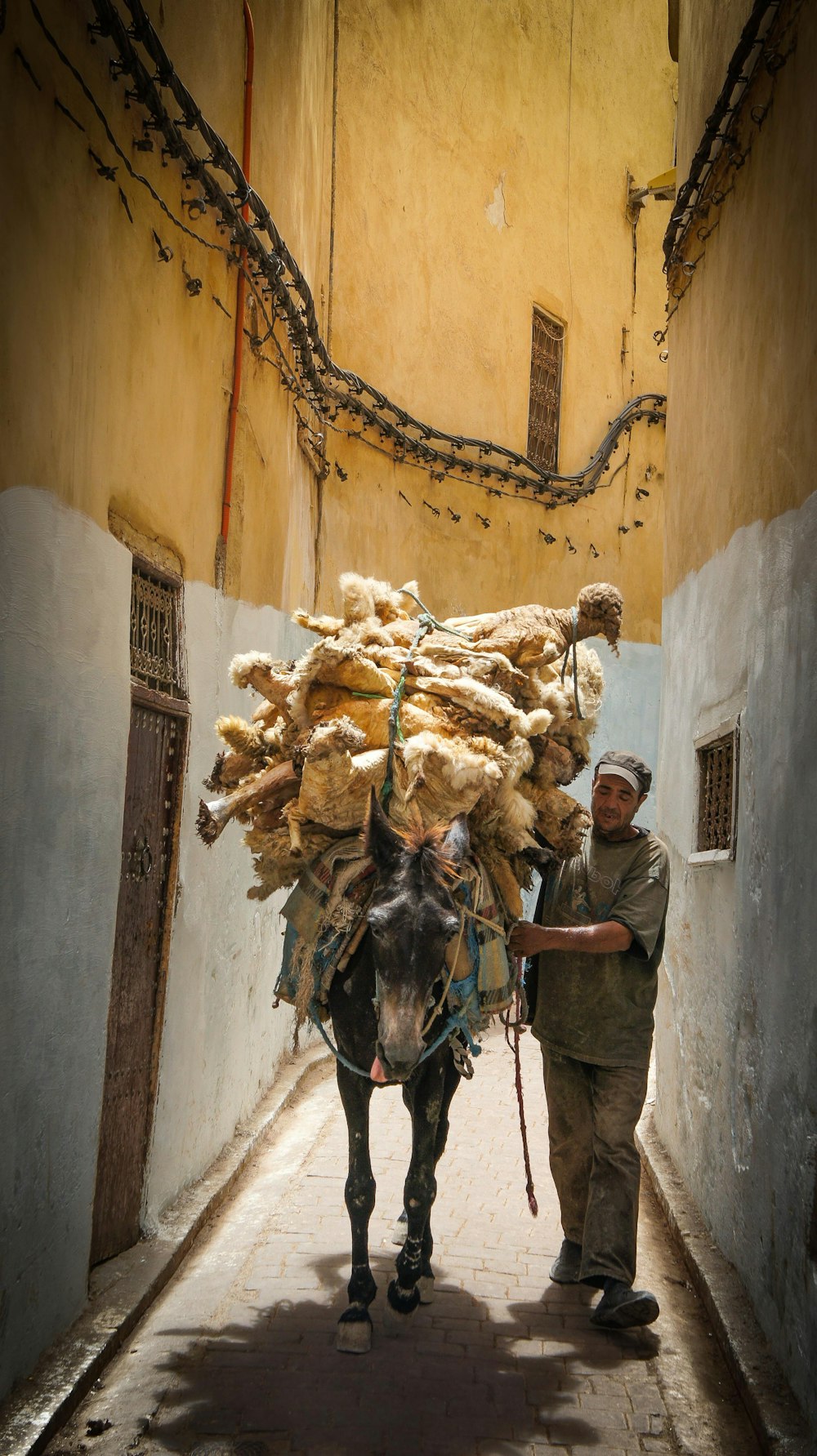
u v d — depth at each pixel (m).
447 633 4.40
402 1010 3.52
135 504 4.11
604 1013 4.46
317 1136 6.36
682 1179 5.47
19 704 3.08
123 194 3.91
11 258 2.97
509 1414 3.56
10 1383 3.25
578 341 12.67
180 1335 3.91
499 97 11.48
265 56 6.18
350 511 9.34
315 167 8.09
